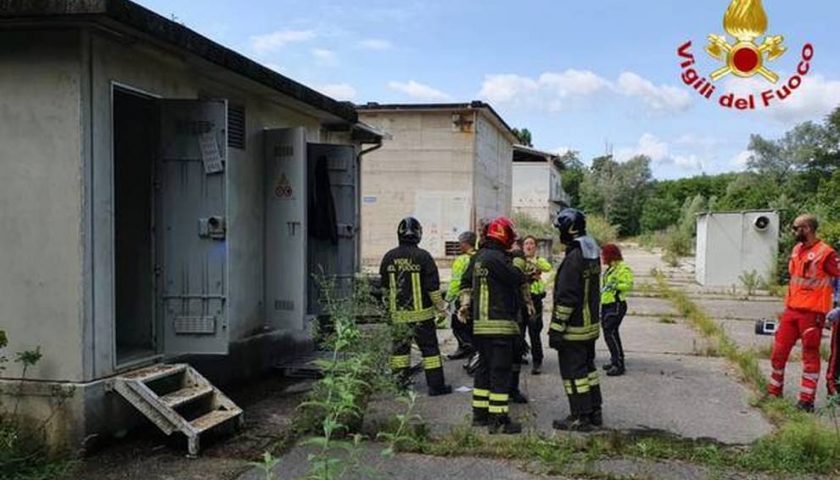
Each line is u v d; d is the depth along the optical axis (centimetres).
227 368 718
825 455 511
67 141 509
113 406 539
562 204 5881
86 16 475
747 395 732
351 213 873
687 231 3934
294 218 774
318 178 852
